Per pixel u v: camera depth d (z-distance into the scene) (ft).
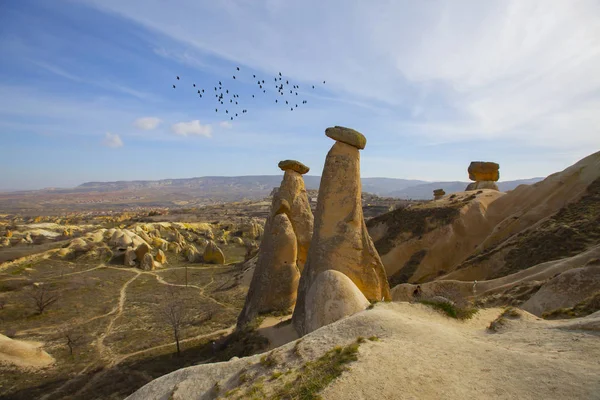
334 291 50.57
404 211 157.69
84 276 161.79
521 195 142.61
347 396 25.18
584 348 30.66
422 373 27.35
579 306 47.67
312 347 35.09
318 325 49.24
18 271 162.09
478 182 187.21
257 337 61.05
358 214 64.39
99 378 73.00
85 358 83.10
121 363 79.66
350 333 36.86
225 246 253.03
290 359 34.14
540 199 133.80
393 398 24.43
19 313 113.80
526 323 40.27
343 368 28.91
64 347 89.66
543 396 23.25
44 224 297.53
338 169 65.57
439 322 41.45
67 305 122.31
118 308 122.31
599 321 35.76
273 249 77.66
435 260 130.62
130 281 160.35
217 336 93.61
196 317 110.63
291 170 90.12
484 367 28.04
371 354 30.68
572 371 26.09
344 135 65.82
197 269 190.39
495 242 123.44
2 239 214.48
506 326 39.93
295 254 78.23
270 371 33.01
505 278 81.87
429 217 144.36
